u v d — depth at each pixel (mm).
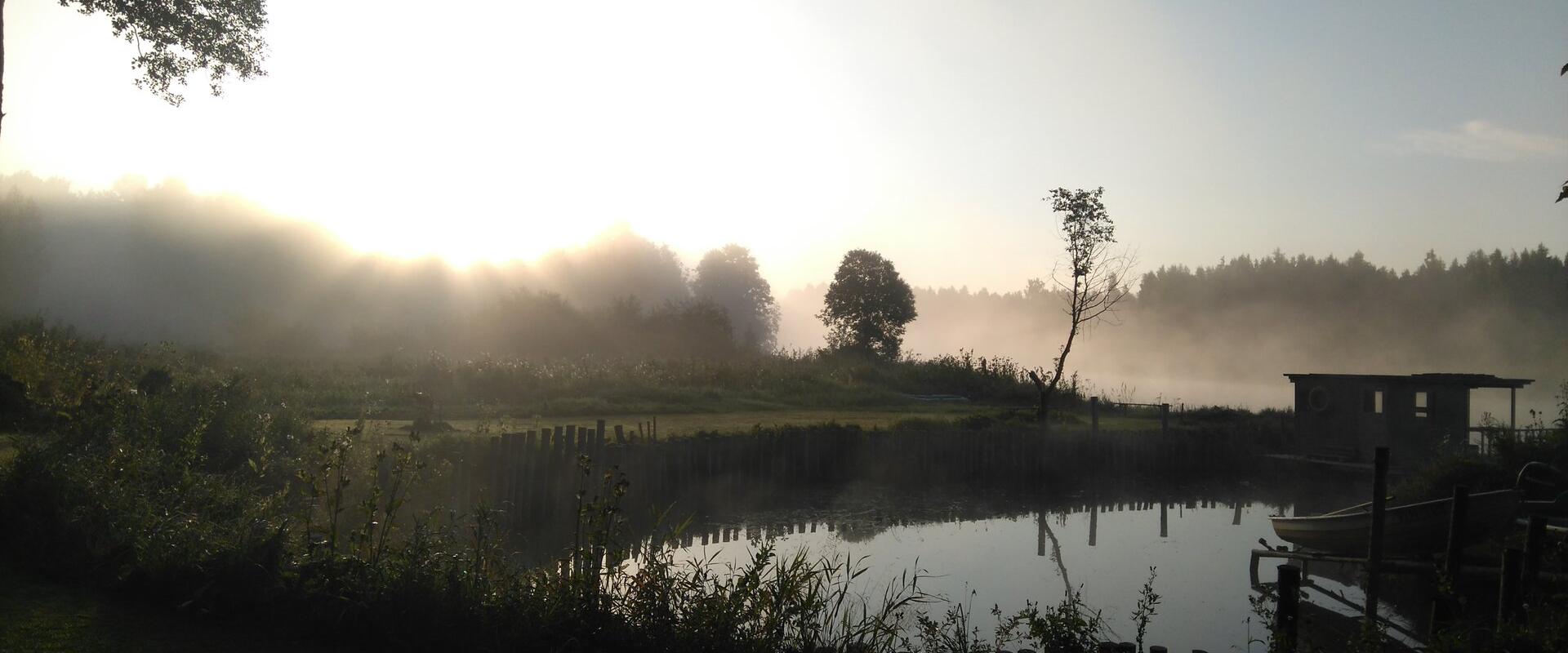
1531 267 106000
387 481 12930
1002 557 16109
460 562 7328
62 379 15773
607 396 31484
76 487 8016
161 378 17000
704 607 7250
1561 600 8688
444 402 27641
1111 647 7875
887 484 24266
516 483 16594
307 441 13961
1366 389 26297
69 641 5977
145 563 7102
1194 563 16047
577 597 7098
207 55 16875
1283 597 8797
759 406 33312
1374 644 8773
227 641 6301
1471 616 11000
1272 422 31234
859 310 76188
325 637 6520
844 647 7840
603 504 8109
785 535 17391
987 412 33781
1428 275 118938
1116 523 20312
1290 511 22344
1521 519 15070
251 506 8844
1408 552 14594
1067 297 34531
